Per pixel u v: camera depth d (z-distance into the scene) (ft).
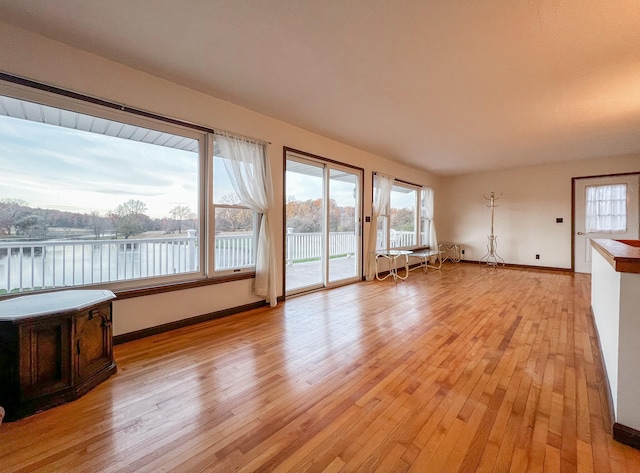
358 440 4.59
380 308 11.77
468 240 24.75
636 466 4.07
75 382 5.66
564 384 6.21
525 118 11.82
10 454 4.26
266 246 11.66
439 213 26.13
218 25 6.40
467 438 4.64
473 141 15.15
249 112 11.14
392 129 13.34
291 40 6.92
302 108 11.00
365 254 17.75
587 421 5.03
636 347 4.49
